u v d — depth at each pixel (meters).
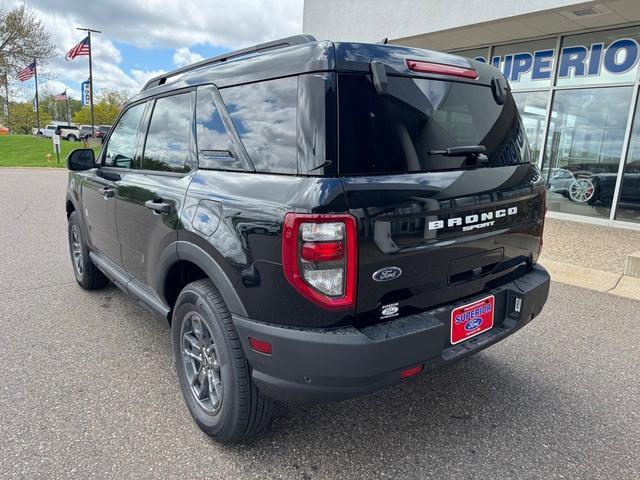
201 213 2.29
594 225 8.61
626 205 8.36
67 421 2.58
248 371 2.18
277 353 1.96
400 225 1.95
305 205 1.82
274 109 2.11
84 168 3.84
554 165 9.29
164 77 3.30
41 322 3.91
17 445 2.37
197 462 2.28
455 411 2.74
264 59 2.25
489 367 3.27
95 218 3.85
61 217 8.96
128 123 3.51
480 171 2.35
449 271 2.20
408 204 1.96
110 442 2.41
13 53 31.69
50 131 49.56
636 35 7.92
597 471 2.25
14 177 17.41
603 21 7.89
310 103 1.94
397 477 2.19
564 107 8.99
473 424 2.61
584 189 8.90
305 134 1.94
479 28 8.58
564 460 2.32
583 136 8.80
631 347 3.59
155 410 2.70
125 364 3.22
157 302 2.94
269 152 2.10
